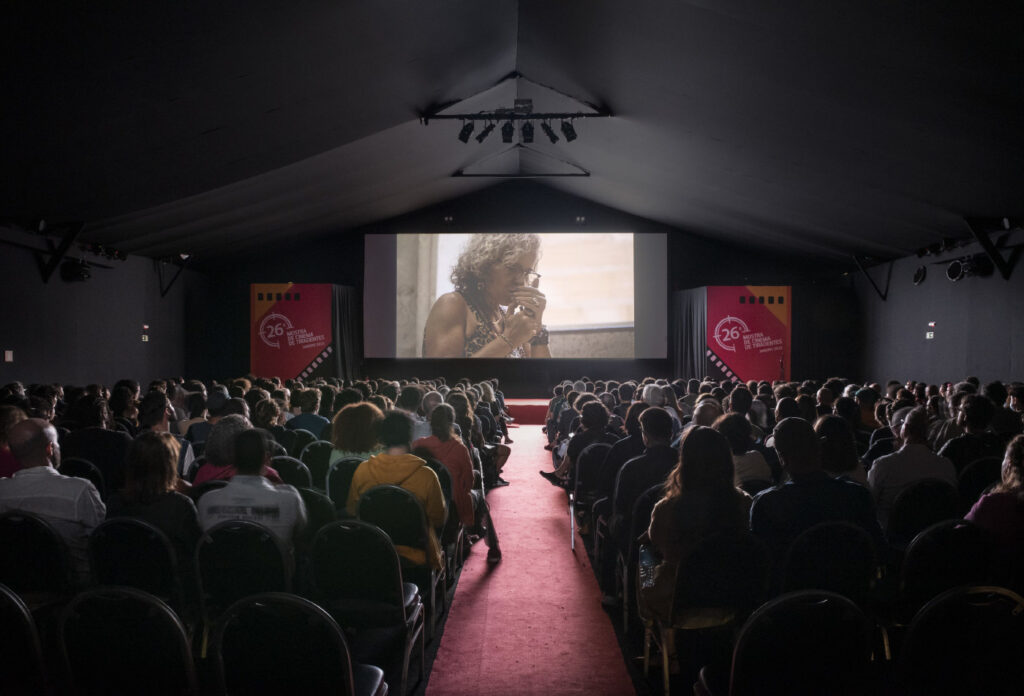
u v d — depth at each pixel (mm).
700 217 15844
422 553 3574
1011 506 2854
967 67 5730
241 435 3074
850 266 16266
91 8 5027
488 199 18031
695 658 2963
